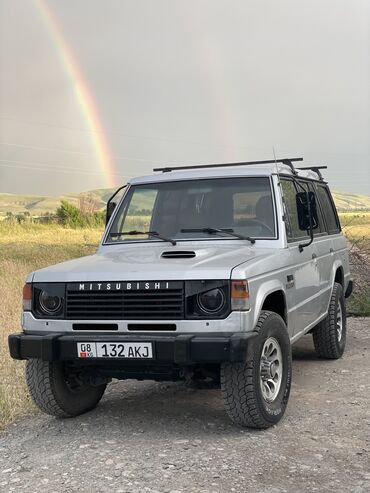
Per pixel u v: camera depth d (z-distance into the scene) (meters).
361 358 7.82
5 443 5.00
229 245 5.79
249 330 4.71
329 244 7.65
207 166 6.71
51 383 5.31
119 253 5.93
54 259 20.39
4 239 33.91
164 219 6.22
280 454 4.54
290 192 6.48
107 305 4.90
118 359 4.78
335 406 5.74
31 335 5.08
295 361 7.73
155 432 5.13
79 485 4.08
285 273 5.62
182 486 4.00
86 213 55.75
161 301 4.77
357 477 4.11
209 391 6.47
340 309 7.93
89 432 5.20
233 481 4.07
